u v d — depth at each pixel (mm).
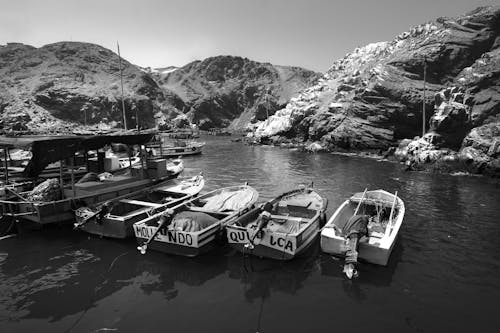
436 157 34344
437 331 9195
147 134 21969
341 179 29844
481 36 42906
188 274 12555
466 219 18250
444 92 39281
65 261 13688
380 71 46875
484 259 13484
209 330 9305
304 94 68438
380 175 31375
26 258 13977
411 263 13141
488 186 26125
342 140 48031
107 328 9477
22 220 16688
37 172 16406
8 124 70125
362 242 12578
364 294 11023
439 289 11312
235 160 44812
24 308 10492
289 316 9883
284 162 41531
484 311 10086
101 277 12391
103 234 15688
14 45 116938
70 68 109375
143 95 113000
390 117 44000
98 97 96938
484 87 36938
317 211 15844
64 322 9781
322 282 11812
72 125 87062
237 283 11859
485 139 31453
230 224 14281
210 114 136000
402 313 9984
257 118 126250
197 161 44500
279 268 12883
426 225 17344
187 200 19047
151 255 14164
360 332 9133
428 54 44281
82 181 20016
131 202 18250
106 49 129875
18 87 93938
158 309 10352
